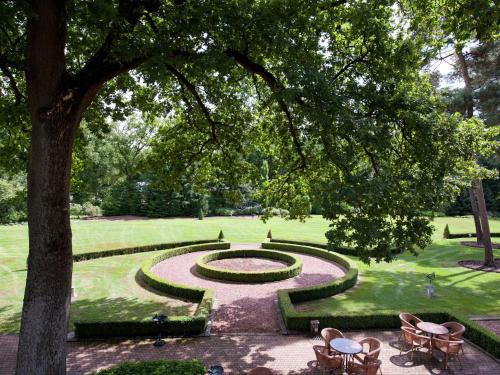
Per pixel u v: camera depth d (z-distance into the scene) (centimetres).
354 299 1452
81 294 1502
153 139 1453
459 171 1118
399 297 1472
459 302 1408
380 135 789
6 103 1038
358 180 777
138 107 1244
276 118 1155
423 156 916
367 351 1029
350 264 1869
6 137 1352
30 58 673
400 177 883
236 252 2227
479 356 987
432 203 863
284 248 2405
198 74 955
